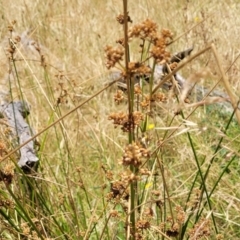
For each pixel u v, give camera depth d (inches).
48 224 79.9
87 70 158.4
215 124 124.5
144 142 51.8
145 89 134.6
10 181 58.9
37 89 141.7
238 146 117.0
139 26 41.8
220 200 96.6
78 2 216.8
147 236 74.8
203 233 63.8
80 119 130.6
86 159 114.1
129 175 47.4
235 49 164.7
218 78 43.0
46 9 209.3
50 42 185.6
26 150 91.0
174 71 44.1
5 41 187.2
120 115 47.4
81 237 74.2
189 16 201.8
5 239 76.2
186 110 120.5
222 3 220.5
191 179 103.7
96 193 101.3
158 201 66.6
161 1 213.8
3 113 109.6
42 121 125.0
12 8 212.7
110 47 41.7
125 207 61.4
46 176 94.9
